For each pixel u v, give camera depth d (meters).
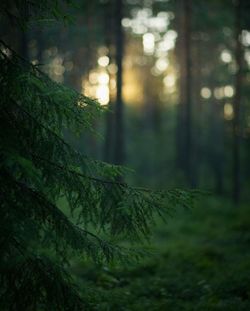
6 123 5.05
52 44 22.64
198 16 25.03
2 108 5.10
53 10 5.14
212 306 7.32
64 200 7.11
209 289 8.48
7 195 5.09
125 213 5.27
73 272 9.61
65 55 27.81
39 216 5.24
